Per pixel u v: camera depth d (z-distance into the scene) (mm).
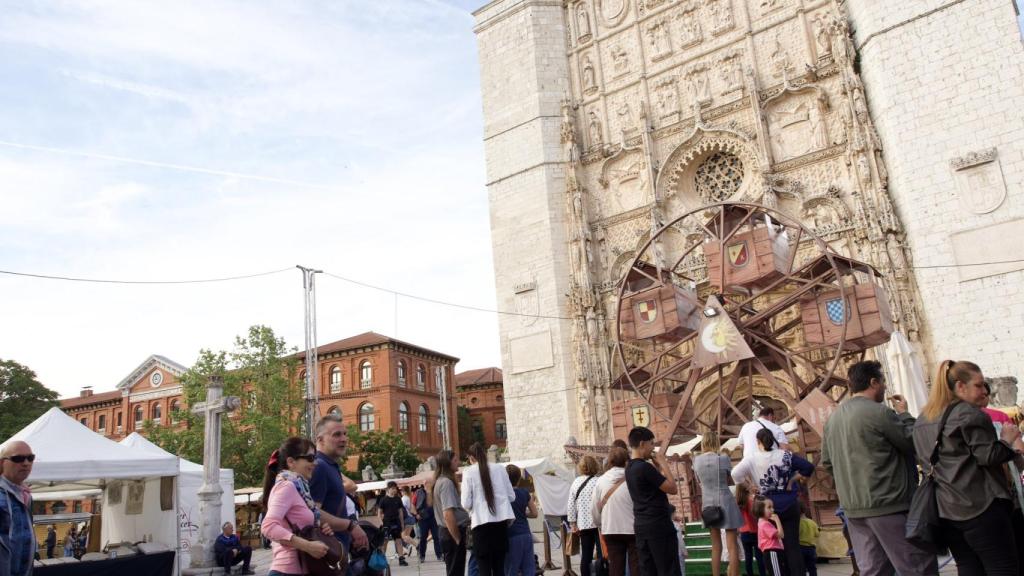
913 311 27312
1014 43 27172
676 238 35094
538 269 38000
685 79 36156
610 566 10125
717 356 23312
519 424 37031
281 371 57219
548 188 38500
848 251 29734
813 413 20500
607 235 37062
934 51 28641
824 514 17078
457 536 10523
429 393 80188
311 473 7238
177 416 54094
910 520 6445
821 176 31328
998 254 26078
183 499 30359
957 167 27328
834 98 31562
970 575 6211
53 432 18188
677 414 23703
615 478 10273
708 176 35375
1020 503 6746
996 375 25406
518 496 11078
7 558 7641
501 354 38500
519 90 40781
